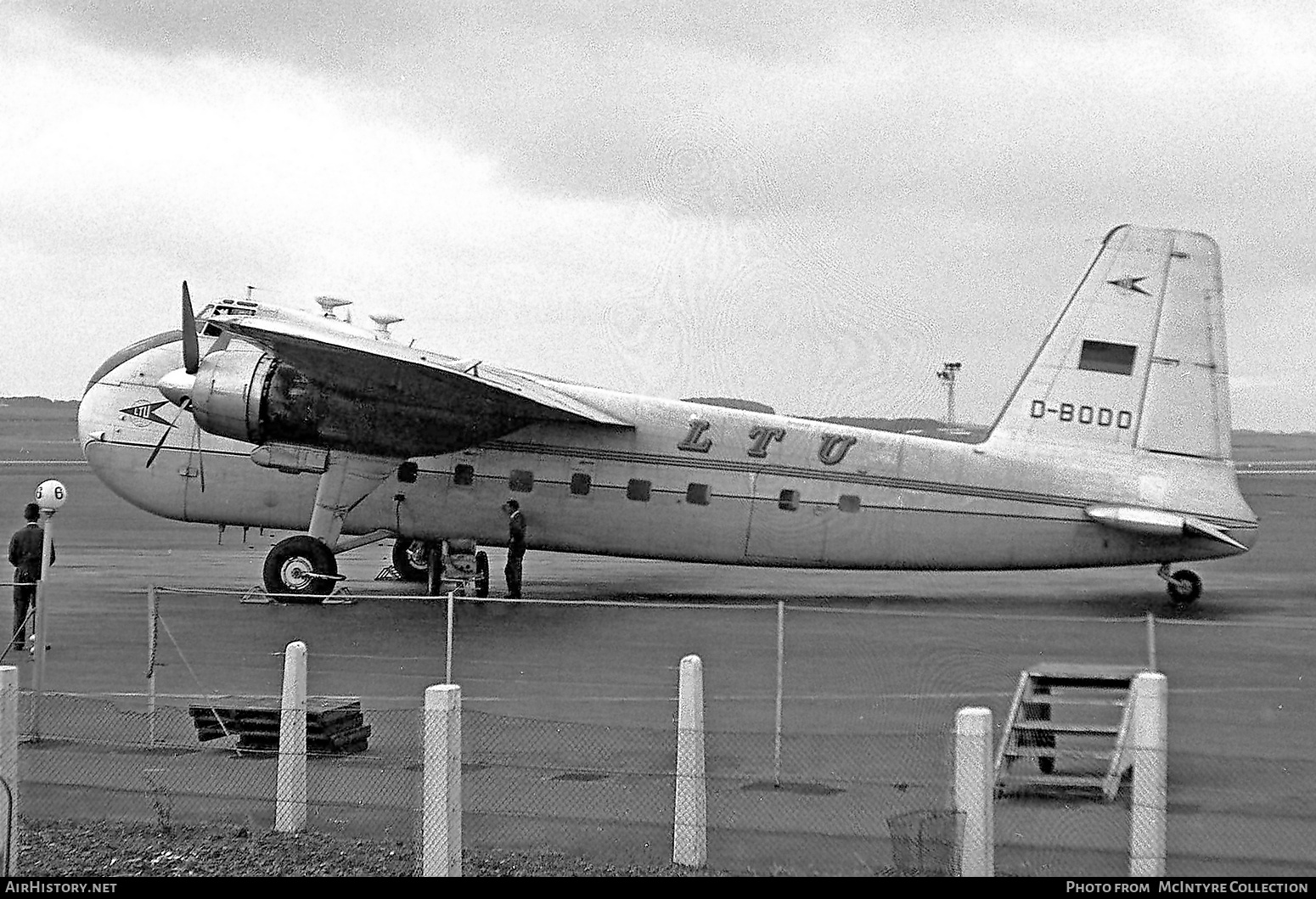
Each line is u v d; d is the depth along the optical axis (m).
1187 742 14.80
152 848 10.94
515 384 26.98
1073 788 12.66
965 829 9.27
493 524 27.73
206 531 48.81
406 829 11.41
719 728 15.38
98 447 28.25
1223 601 29.03
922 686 18.09
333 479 26.53
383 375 25.28
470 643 21.55
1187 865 10.26
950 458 27.67
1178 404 27.50
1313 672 19.48
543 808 12.01
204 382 25.50
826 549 27.80
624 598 28.48
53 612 24.69
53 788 12.58
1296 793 12.47
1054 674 14.20
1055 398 27.78
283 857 10.69
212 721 14.21
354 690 17.41
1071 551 27.67
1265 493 79.06
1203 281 27.52
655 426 27.86
